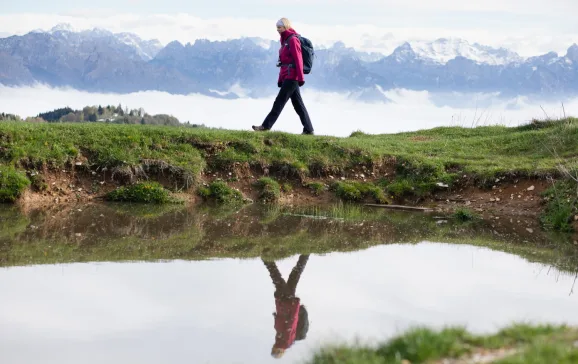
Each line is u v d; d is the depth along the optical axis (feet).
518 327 24.17
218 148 66.49
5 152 58.34
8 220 51.01
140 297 33.78
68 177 59.82
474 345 22.58
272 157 66.44
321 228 53.47
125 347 27.12
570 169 60.23
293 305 33.01
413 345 22.38
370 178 67.82
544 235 52.01
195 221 54.08
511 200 61.16
